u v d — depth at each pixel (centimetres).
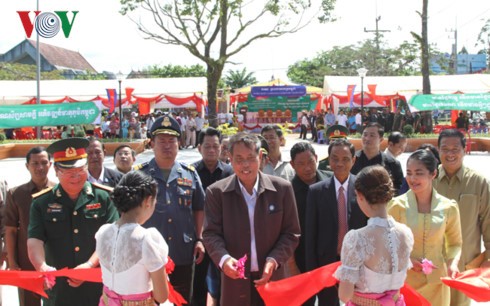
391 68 4941
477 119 3528
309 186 446
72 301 383
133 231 293
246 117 3884
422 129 2606
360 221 415
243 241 373
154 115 2780
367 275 283
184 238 438
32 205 385
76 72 6309
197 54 2341
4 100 2903
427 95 2223
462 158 418
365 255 281
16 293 591
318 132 2889
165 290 294
